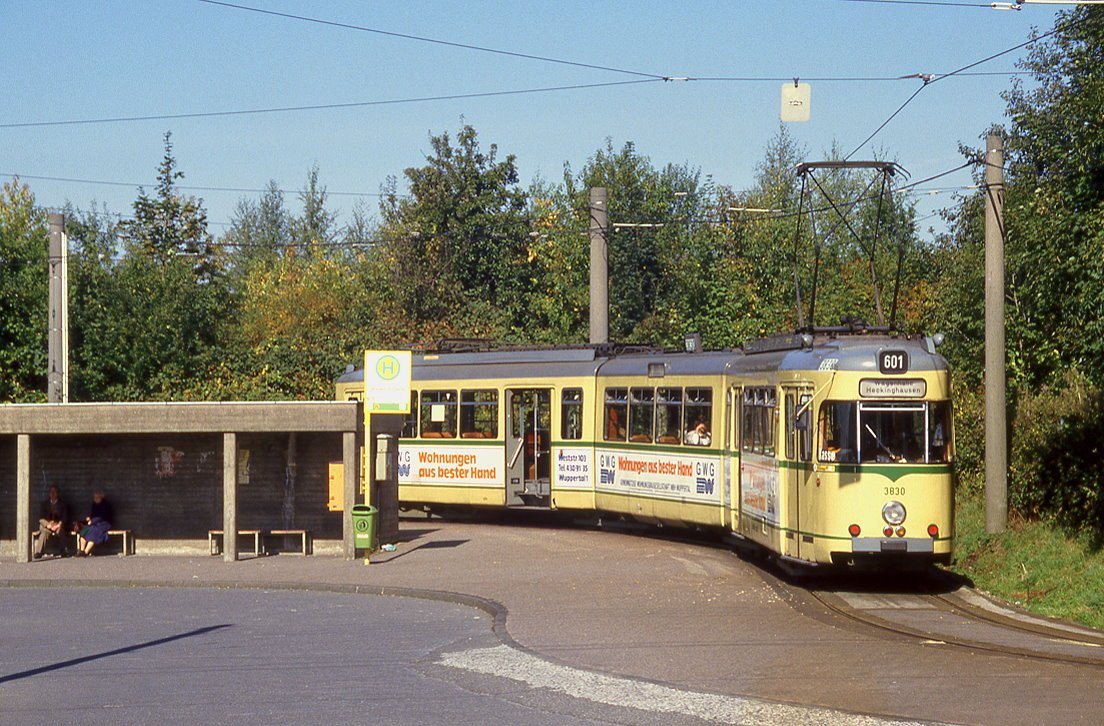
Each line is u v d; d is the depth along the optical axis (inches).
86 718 438.9
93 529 1026.1
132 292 1718.8
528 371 1176.2
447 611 721.0
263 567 934.4
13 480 1053.2
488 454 1192.2
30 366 1644.9
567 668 519.8
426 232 2327.8
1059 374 998.4
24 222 1688.0
